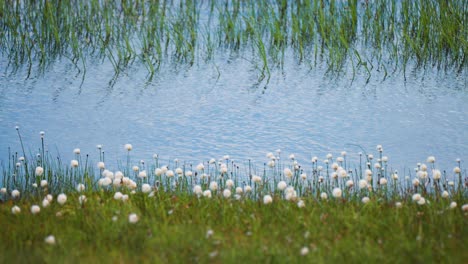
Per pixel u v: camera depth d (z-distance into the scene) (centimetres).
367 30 3359
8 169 1903
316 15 3453
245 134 2220
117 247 1259
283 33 3312
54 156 2016
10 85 2745
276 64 3058
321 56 3161
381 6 3391
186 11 3450
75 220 1375
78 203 1451
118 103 2548
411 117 2381
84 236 1301
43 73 2909
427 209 1416
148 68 3005
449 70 2930
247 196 1558
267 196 1389
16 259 1201
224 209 1398
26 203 1559
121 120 2361
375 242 1252
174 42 3328
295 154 2041
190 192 1644
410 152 2045
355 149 2080
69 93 2662
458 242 1230
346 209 1408
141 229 1319
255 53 3212
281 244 1246
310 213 1403
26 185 1745
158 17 3516
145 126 2297
